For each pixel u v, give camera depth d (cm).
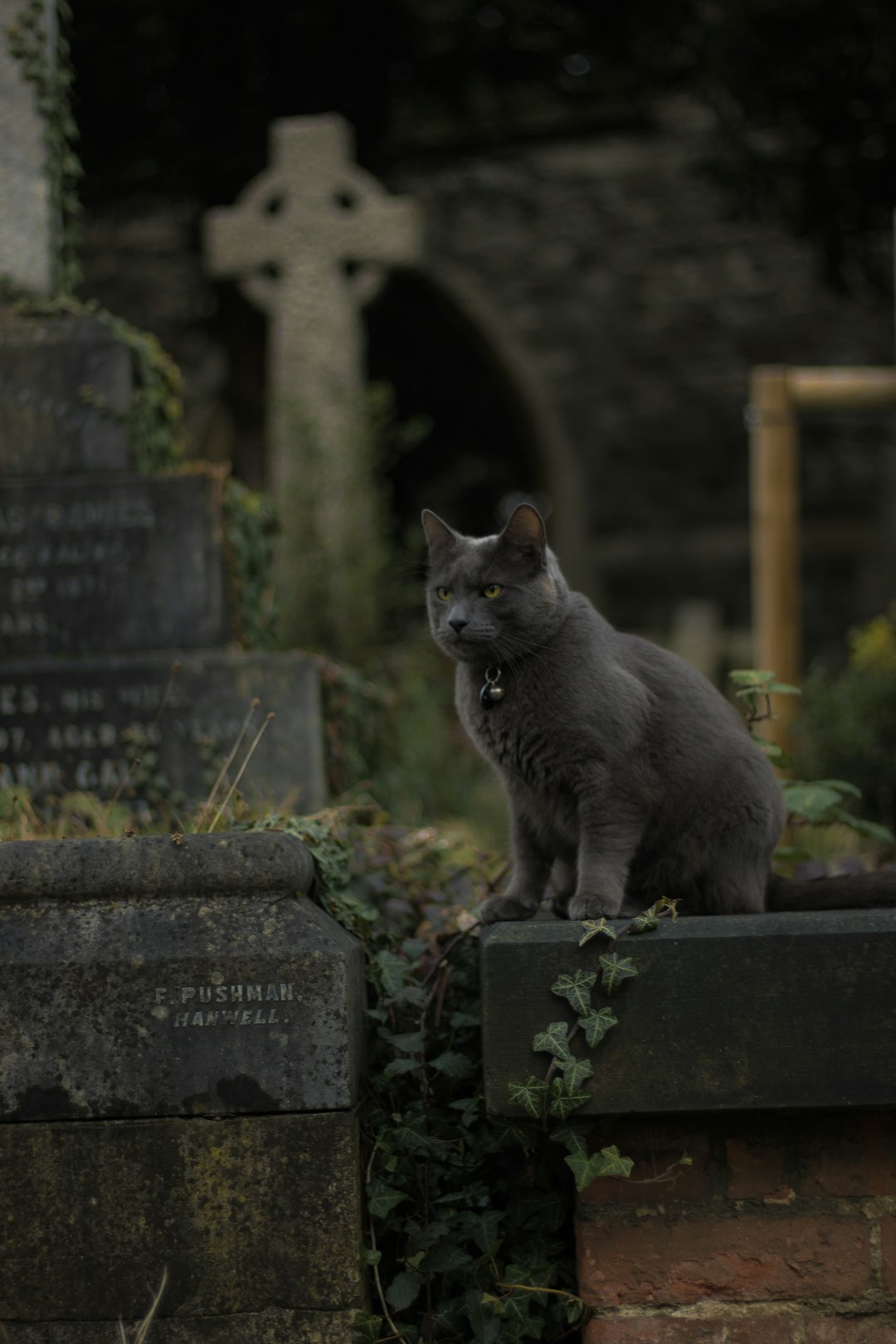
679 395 1327
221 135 919
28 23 483
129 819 370
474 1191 263
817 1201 246
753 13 800
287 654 446
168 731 440
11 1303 235
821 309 1303
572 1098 236
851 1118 247
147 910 246
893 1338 243
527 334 1320
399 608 807
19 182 484
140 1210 237
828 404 666
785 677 655
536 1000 240
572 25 938
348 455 768
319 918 252
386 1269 261
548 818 288
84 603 458
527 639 276
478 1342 245
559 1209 260
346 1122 238
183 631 455
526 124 1186
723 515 1340
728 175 892
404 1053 278
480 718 284
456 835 404
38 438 465
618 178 1306
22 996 240
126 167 936
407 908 338
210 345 1223
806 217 873
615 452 1338
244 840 247
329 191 799
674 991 238
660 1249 245
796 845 549
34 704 446
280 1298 236
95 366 464
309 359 797
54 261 488
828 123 816
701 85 918
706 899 286
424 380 1441
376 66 935
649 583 1352
